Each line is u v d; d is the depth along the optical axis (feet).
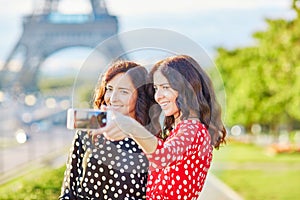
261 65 114.93
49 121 180.55
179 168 12.15
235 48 155.74
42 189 46.96
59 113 182.70
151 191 12.39
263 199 52.44
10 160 83.56
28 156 88.94
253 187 59.57
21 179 54.75
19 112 181.88
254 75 124.36
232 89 149.07
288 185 61.98
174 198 12.21
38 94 211.20
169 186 12.19
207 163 12.62
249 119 145.48
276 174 72.79
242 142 154.81
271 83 102.47
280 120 143.64
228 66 151.02
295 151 113.70
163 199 12.23
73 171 12.84
